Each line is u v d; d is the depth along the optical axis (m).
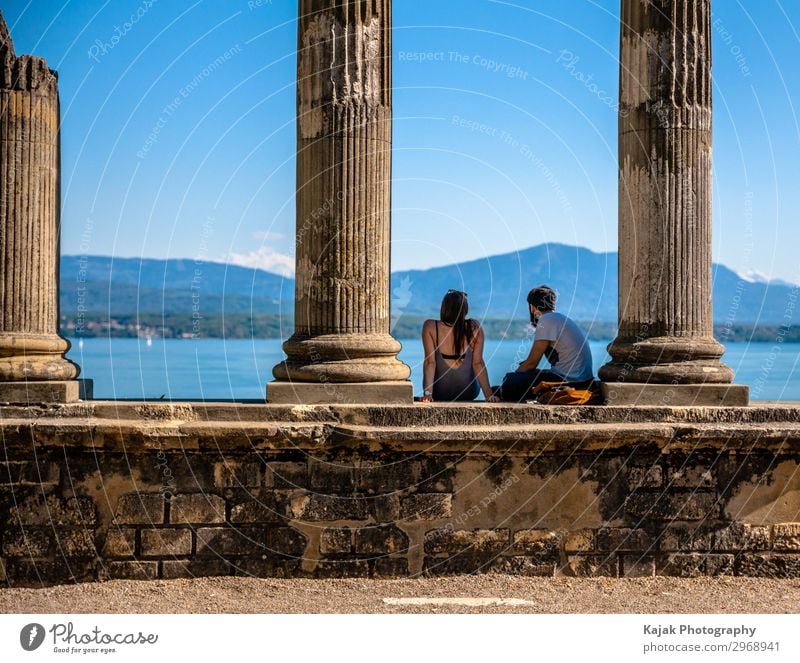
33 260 11.49
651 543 11.55
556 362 12.90
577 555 11.47
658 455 11.56
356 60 11.71
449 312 12.89
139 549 11.09
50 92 11.65
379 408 11.36
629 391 11.88
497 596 10.80
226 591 10.83
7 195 11.41
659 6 12.09
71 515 11.02
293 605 10.37
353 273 11.71
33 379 11.34
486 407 11.47
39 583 10.99
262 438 11.03
